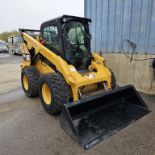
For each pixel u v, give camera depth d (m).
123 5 4.28
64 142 2.27
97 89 3.41
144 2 3.87
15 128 2.67
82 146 2.15
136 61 4.24
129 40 4.30
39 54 3.74
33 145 2.22
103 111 2.98
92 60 3.67
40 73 4.00
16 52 17.70
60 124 2.65
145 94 4.12
